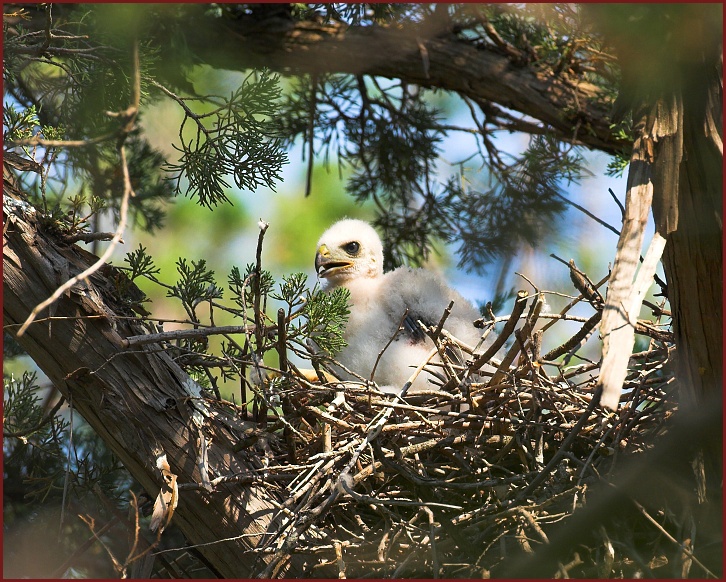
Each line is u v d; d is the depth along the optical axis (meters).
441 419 7.22
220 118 7.56
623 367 4.90
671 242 6.08
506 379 7.13
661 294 7.31
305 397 7.50
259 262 6.48
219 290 7.55
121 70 7.29
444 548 6.52
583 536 5.92
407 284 9.28
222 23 9.88
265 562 6.75
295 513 6.54
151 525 6.34
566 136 10.24
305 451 7.30
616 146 10.00
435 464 7.24
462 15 9.97
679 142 5.70
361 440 6.95
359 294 9.46
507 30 10.41
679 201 5.95
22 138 7.15
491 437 7.12
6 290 6.56
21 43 7.49
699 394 6.39
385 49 10.07
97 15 7.19
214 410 7.14
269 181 7.70
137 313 7.17
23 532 8.83
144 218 11.34
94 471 8.67
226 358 7.16
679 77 5.65
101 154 9.73
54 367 6.79
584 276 7.28
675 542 5.94
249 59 10.06
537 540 6.35
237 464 7.00
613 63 9.47
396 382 8.56
